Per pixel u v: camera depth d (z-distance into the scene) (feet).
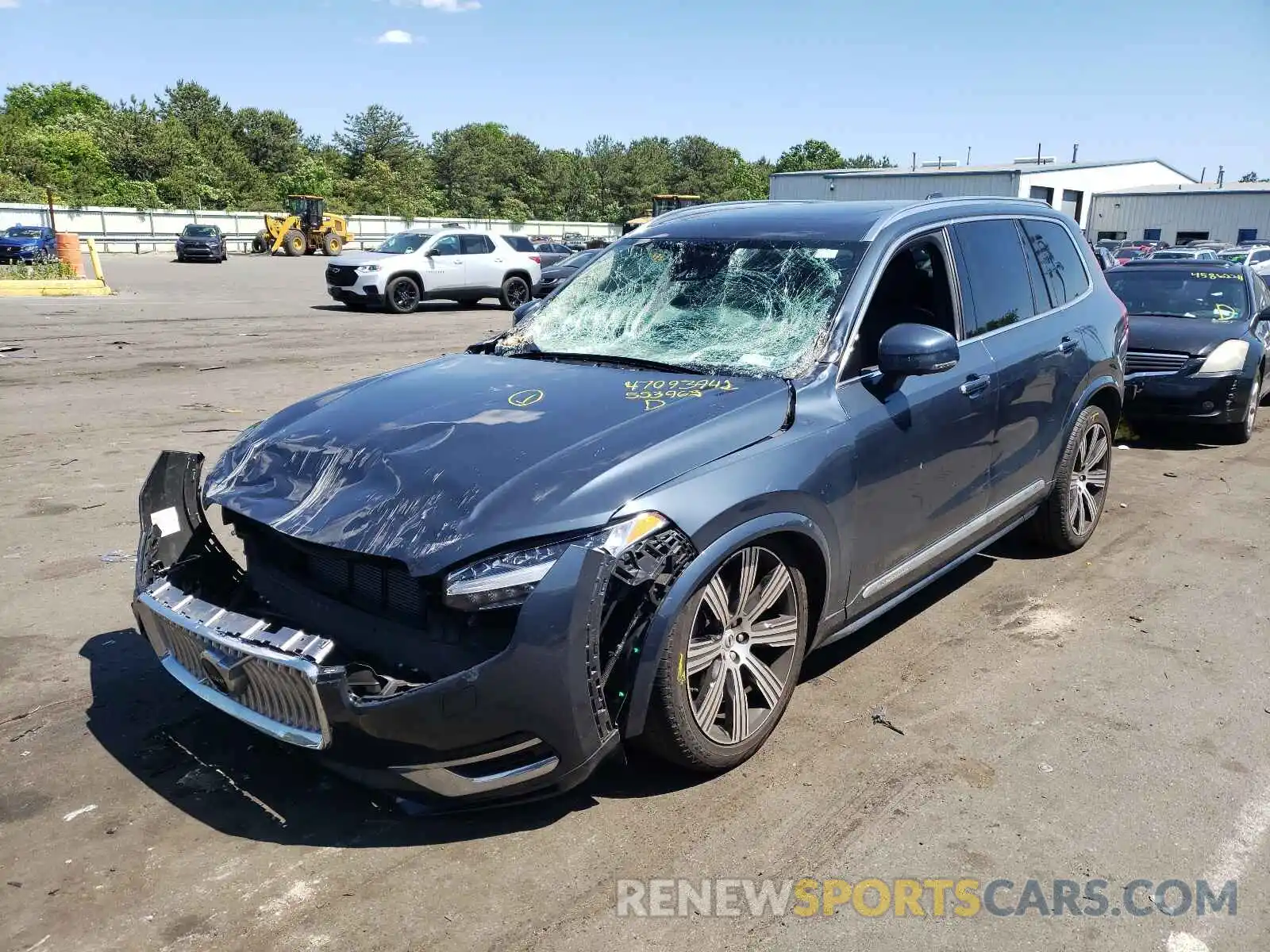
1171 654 14.17
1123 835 9.98
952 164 202.39
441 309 76.13
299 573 10.73
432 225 238.48
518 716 8.96
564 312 14.53
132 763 11.09
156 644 10.91
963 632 14.85
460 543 9.06
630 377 12.06
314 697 8.82
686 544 9.69
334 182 271.90
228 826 10.01
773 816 10.25
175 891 9.05
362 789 10.64
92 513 20.22
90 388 35.40
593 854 9.62
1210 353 27.22
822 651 14.20
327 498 10.15
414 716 8.80
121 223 176.96
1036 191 164.86
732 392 11.33
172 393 34.53
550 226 259.80
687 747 10.26
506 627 9.21
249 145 278.05
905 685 13.15
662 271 14.24
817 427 11.31
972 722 12.17
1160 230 172.65
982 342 14.39
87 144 233.55
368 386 12.73
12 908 8.82
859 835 9.94
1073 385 16.48
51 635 14.40
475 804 9.28
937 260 13.98
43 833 9.84
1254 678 13.46
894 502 12.46
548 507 9.31
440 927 8.63
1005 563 17.89
